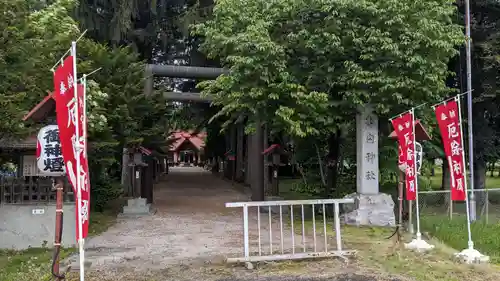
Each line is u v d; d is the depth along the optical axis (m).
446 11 13.45
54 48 11.19
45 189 10.64
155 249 10.27
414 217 13.61
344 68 13.59
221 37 13.91
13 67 9.95
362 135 14.03
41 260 9.10
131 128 16.41
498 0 18.70
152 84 19.30
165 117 21.73
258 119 14.05
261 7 14.42
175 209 18.42
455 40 13.13
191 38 24.56
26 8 11.77
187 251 10.02
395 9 12.67
